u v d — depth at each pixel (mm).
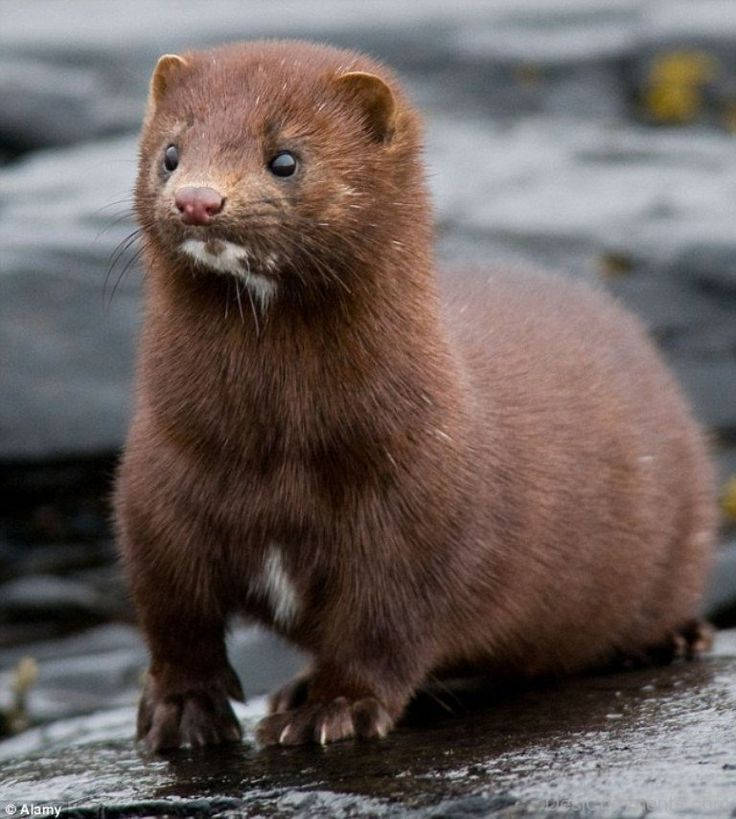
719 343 20391
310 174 10312
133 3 30172
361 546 10648
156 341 10680
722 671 12062
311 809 9148
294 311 10320
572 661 12812
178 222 10031
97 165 22328
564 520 12016
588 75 26797
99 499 19500
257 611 11195
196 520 10727
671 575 13461
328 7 28906
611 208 21391
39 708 15836
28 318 19172
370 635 10836
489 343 12359
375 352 10445
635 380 13422
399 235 10617
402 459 10562
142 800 9648
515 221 21031
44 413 19078
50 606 18109
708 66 26891
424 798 9070
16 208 20891
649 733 9961
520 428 11836
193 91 10625
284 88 10508
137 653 16969
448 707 11711
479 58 26688
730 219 21125
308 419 10422
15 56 25484
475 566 11094
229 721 11328
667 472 13305
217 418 10484
